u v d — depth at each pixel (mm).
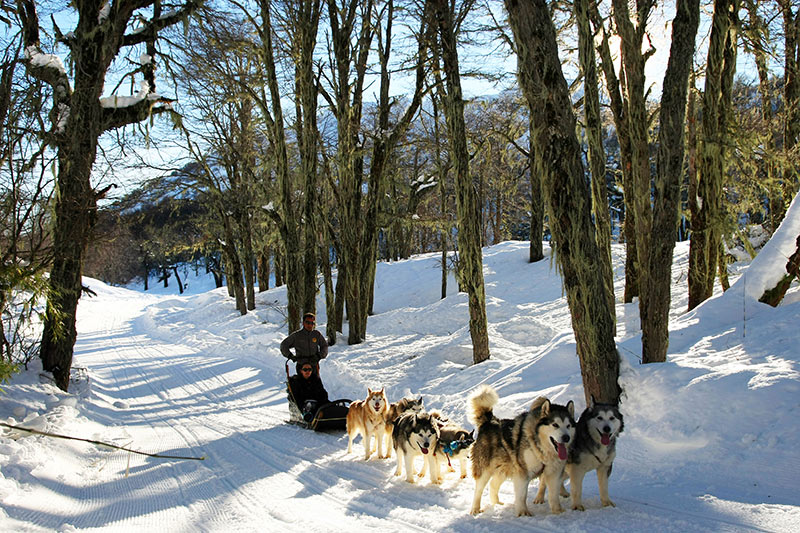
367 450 8102
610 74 12156
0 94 9445
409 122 19766
